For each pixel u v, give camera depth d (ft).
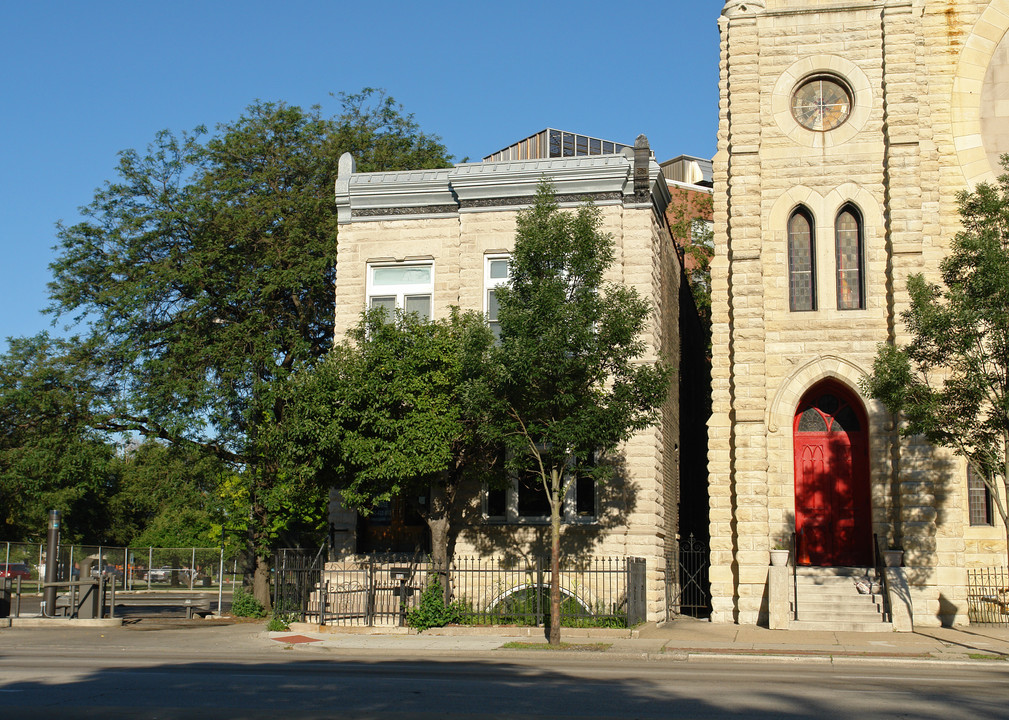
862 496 84.12
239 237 97.55
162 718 35.65
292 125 105.50
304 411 75.51
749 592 80.79
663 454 86.63
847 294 84.79
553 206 70.85
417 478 74.54
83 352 96.89
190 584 139.85
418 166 118.32
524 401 69.46
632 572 72.90
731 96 87.71
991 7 86.89
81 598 82.99
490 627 71.61
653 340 83.56
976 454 65.57
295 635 71.00
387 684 45.62
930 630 75.20
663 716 36.60
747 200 85.81
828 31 86.94
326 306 106.93
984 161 85.10
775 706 39.09
